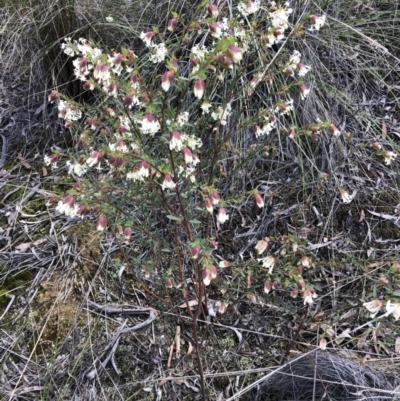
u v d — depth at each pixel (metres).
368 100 3.10
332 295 2.32
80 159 1.67
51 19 2.83
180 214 1.85
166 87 1.34
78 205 1.57
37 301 2.20
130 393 1.99
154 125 1.38
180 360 2.11
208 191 1.53
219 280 1.99
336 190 2.65
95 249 2.36
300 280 1.73
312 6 2.99
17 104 3.11
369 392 1.90
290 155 2.75
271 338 2.19
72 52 1.70
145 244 1.89
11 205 2.61
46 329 2.12
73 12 2.86
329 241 2.52
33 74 3.07
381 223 2.62
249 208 2.60
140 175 1.48
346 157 2.45
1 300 2.21
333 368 1.97
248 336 2.20
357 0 3.25
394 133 2.97
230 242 2.49
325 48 3.12
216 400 2.00
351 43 3.20
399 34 3.35
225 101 1.68
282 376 2.01
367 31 3.18
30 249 2.39
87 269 2.30
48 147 2.90
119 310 2.19
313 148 2.78
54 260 2.35
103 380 2.01
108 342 2.09
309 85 2.81
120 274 2.29
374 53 3.18
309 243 2.47
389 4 3.41
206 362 2.11
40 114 3.03
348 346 2.16
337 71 3.03
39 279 2.28
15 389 1.94
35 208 2.59
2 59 3.11
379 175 2.76
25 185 2.71
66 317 2.15
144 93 1.47
